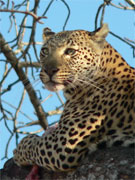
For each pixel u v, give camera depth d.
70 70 15.93
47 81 16.02
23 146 15.70
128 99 14.60
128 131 14.21
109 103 14.72
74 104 15.48
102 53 15.96
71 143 14.21
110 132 14.34
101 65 15.76
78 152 14.17
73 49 16.05
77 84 15.80
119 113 14.46
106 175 13.30
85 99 15.38
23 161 15.76
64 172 14.45
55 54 16.06
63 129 14.52
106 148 14.12
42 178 14.90
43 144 14.73
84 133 14.28
